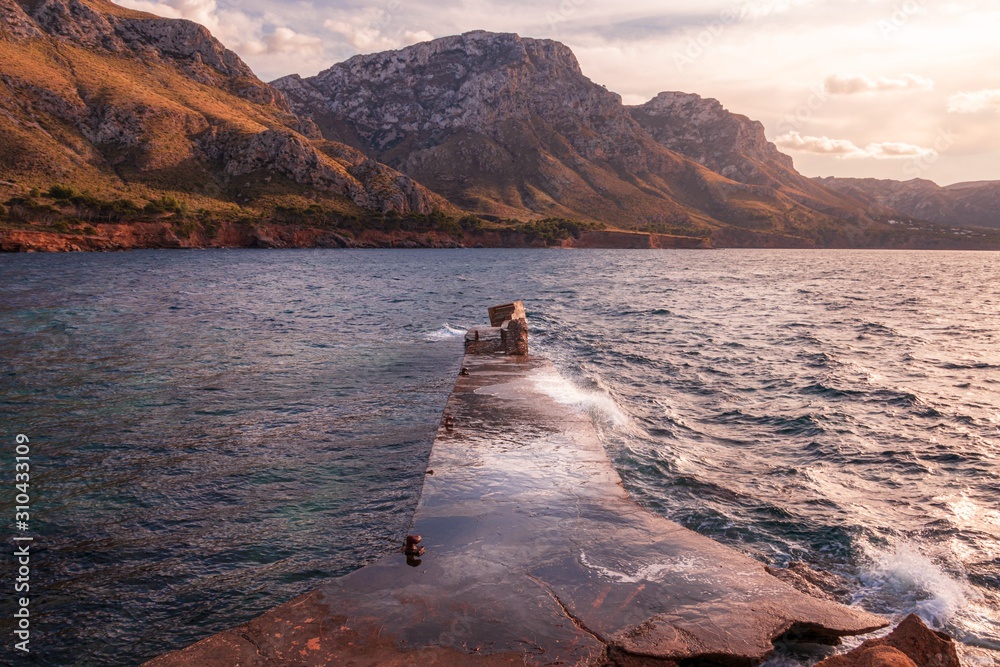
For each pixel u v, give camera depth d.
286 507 9.67
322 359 21.92
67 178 154.00
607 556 6.64
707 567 6.45
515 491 8.63
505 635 5.10
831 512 9.33
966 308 44.38
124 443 12.55
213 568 7.83
